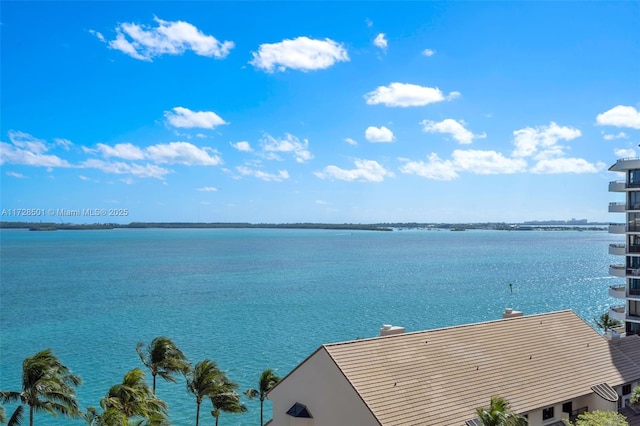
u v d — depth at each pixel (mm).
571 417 40344
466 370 38656
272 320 118812
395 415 32750
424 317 122000
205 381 50062
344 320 118562
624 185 71812
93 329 109688
